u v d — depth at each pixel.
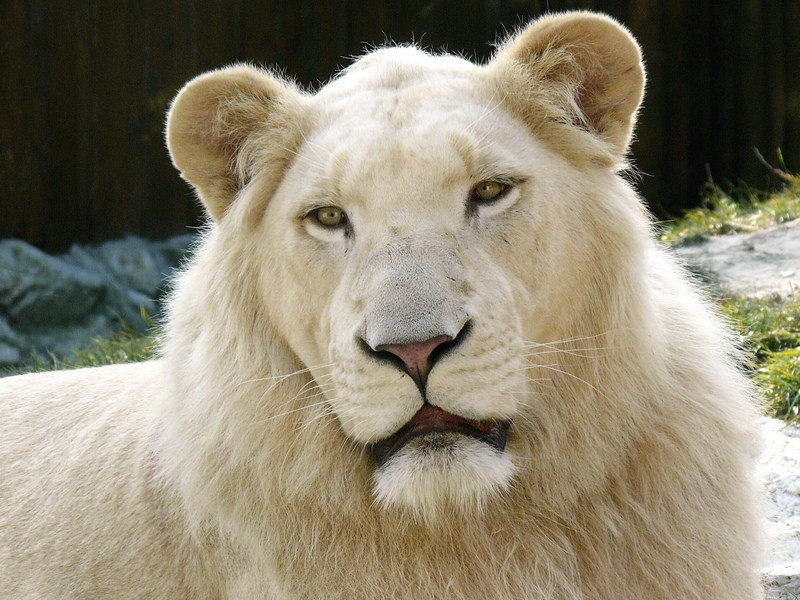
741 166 29.09
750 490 7.08
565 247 6.63
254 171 7.21
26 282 23.17
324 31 28.02
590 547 6.65
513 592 6.59
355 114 6.77
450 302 5.96
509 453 6.41
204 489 6.94
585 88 7.10
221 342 7.00
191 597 7.44
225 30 27.22
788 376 11.92
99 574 7.82
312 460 6.71
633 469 6.68
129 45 26.25
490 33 28.53
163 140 26.64
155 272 25.53
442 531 6.56
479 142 6.41
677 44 29.47
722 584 6.63
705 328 7.23
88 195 26.05
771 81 28.73
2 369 21.77
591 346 6.76
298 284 6.70
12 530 8.42
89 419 8.65
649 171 29.53
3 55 24.94
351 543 6.71
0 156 25.03
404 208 6.28
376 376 6.02
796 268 16.59
